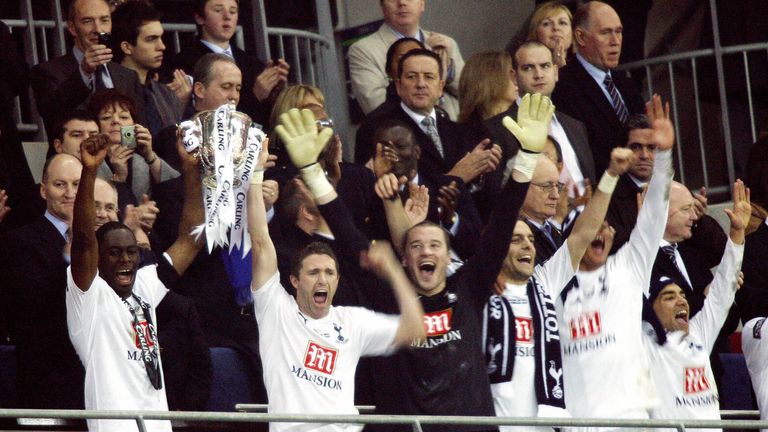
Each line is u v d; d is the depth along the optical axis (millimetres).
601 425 25859
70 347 26938
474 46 47031
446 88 40844
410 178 31797
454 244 31812
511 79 35750
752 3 43375
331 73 42219
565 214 32469
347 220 27562
